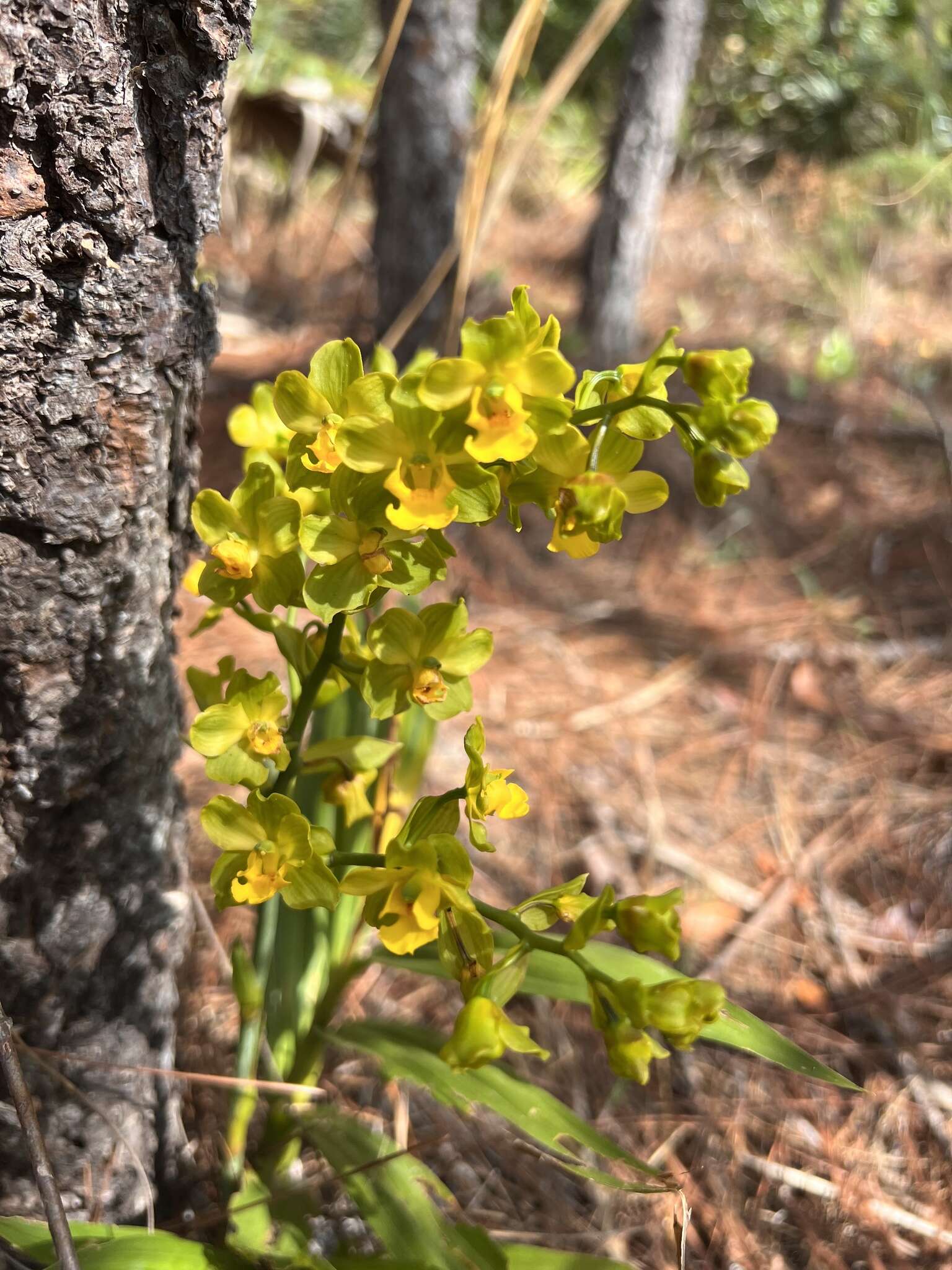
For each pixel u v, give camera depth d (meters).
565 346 1.51
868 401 1.43
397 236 1.14
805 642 0.93
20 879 0.35
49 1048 0.38
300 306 1.76
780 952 0.62
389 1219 0.34
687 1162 0.50
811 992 0.59
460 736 0.77
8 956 0.36
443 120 1.10
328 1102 0.45
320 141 1.74
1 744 0.34
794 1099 0.53
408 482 0.24
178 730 0.40
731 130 2.62
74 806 0.35
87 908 0.37
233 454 1.13
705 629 0.95
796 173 2.40
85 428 0.31
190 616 0.85
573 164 2.42
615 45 2.55
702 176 2.60
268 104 1.65
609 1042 0.25
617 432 0.26
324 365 0.26
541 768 0.75
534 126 0.49
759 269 1.98
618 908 0.25
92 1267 0.30
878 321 1.75
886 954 0.63
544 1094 0.35
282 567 0.29
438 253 1.14
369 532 0.26
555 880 0.66
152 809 0.38
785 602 1.00
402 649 0.28
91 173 0.28
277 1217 0.38
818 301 1.82
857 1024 0.58
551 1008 0.57
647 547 1.10
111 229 0.29
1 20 0.25
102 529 0.32
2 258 0.28
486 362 0.23
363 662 0.33
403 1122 0.47
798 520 1.15
